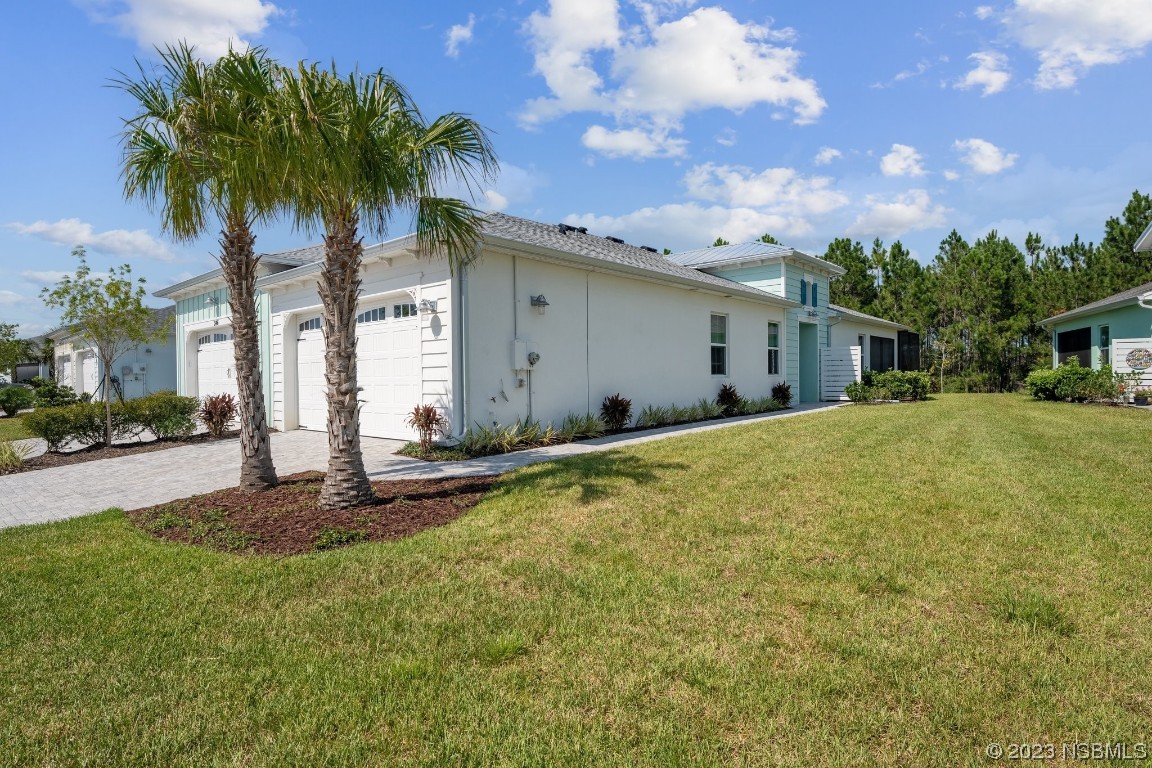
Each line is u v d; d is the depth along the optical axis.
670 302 12.78
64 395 18.86
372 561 4.05
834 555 3.99
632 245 17.48
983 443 8.52
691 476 6.29
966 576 3.59
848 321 21.98
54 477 7.96
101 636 3.03
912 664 2.64
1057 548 4.01
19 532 5.06
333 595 3.51
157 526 5.09
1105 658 2.66
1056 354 23.59
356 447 5.59
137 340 11.75
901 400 18.31
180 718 2.33
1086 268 26.03
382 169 5.23
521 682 2.56
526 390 9.62
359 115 5.03
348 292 5.54
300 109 4.69
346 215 5.47
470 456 8.30
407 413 9.63
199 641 2.97
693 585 3.56
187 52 5.48
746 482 6.00
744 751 2.11
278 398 12.45
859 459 7.21
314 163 4.70
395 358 9.90
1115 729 2.19
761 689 2.47
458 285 8.65
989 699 2.38
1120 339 16.72
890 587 3.47
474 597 3.45
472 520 4.95
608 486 5.88
